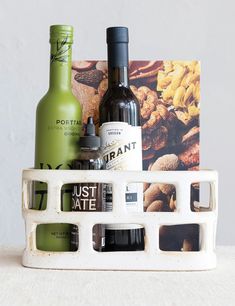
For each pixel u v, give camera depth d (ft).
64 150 2.47
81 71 2.66
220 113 4.84
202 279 2.27
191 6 4.80
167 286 2.16
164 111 2.67
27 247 2.44
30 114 4.82
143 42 4.77
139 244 2.51
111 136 2.48
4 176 4.83
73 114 2.48
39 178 2.39
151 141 2.67
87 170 2.38
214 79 4.83
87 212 2.37
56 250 2.48
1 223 4.83
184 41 4.80
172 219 2.37
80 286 2.15
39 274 2.32
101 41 4.75
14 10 4.79
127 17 4.76
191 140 2.68
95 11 4.75
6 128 4.82
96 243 2.44
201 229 2.44
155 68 2.67
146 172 2.37
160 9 4.78
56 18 4.77
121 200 2.37
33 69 4.81
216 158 4.84
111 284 2.18
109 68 2.55
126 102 2.49
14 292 2.07
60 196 2.43
